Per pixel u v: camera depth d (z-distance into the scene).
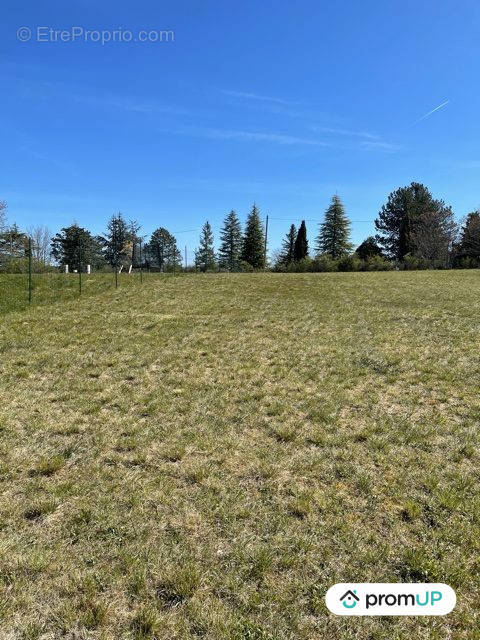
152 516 3.37
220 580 2.74
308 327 11.61
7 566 2.80
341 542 3.12
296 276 28.70
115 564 2.84
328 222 63.47
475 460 4.41
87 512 3.38
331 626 2.45
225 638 2.35
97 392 6.26
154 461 4.27
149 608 2.51
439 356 8.53
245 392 6.37
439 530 3.27
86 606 2.51
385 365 7.88
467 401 6.11
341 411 5.70
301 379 7.04
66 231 60.50
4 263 32.59
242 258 67.50
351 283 23.75
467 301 16.47
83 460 4.24
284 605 2.57
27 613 2.46
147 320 12.25
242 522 3.32
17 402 5.77
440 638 2.40
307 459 4.37
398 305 15.67
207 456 4.39
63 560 2.87
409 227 55.47
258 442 4.74
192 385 6.67
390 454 4.51
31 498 3.56
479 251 46.41
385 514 3.48
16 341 9.28
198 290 19.80
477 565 2.93
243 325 11.83
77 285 19.25
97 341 9.55
